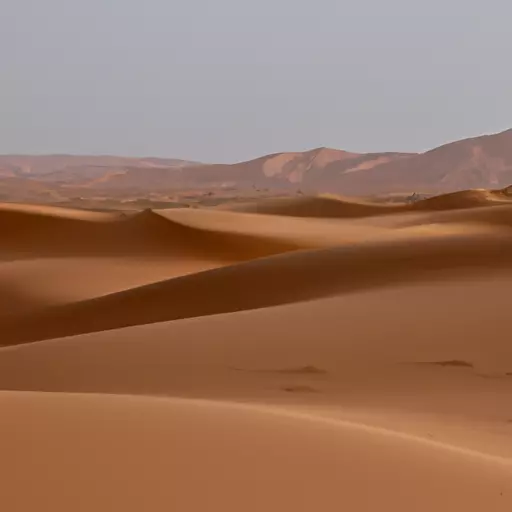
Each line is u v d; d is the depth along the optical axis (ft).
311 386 45.11
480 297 69.62
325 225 228.02
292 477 17.40
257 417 22.80
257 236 195.62
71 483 15.12
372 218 257.34
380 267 97.55
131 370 50.49
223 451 18.65
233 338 58.85
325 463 18.67
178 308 100.12
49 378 49.01
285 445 19.88
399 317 63.05
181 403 24.18
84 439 18.08
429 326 59.52
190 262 175.22
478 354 51.93
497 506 17.37
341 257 106.83
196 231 193.06
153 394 42.98
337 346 55.06
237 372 49.08
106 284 139.44
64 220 199.00
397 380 46.50
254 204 328.90
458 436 31.45
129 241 189.26
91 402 22.61
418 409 38.86
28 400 22.06
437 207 308.40
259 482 16.70
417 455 20.54
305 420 23.66
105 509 14.12
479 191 329.72
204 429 20.48
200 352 55.01
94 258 169.58
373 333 58.23
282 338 58.03
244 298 98.68
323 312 67.00
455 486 18.40
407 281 87.81
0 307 119.14
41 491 14.52
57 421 19.48
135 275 152.87
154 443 18.52
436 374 47.78
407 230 208.54
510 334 56.34
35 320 108.06
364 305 69.00
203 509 14.85
